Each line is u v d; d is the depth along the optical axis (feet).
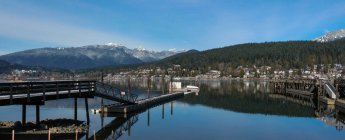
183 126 123.44
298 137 105.81
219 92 324.80
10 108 167.12
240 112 164.14
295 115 153.07
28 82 96.07
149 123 129.59
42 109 164.66
